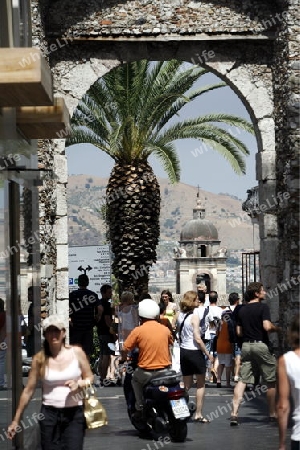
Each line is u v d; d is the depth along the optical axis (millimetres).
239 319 17344
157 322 16250
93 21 25016
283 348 24953
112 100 33469
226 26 25141
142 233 35375
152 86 33344
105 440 16125
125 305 24328
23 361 14055
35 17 23047
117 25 25047
